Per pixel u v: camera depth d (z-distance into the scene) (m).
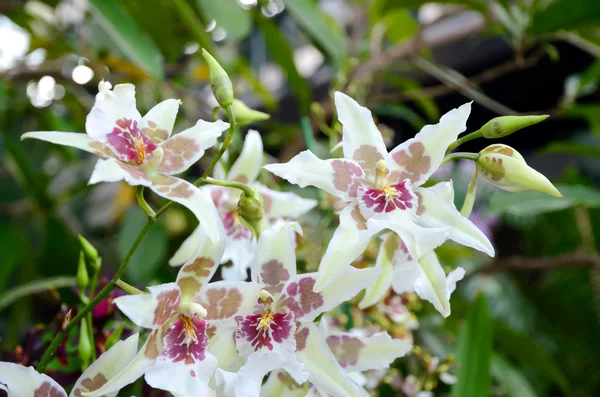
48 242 0.61
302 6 0.58
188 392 0.30
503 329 0.58
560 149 0.64
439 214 0.32
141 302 0.30
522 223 0.93
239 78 0.82
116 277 0.31
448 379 0.45
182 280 0.31
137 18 0.60
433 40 0.69
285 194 0.38
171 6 0.61
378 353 0.33
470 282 0.86
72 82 0.65
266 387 0.33
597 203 0.49
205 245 0.31
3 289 0.62
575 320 0.89
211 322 0.31
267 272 0.31
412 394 0.45
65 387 0.36
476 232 0.31
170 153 0.31
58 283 0.46
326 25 0.60
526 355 0.61
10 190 0.75
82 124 0.79
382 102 0.70
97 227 0.83
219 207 0.37
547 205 0.49
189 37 0.66
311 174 0.31
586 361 0.86
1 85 0.63
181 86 0.68
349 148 0.32
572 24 0.56
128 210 0.57
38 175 0.65
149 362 0.30
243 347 0.31
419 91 0.65
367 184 0.32
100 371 0.30
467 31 0.68
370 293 0.33
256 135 0.38
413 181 0.32
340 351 0.33
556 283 0.92
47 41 0.69
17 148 0.62
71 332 0.36
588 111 0.63
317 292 0.31
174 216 0.62
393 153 0.32
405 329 0.46
